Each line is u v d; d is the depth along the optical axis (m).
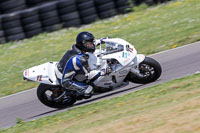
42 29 55.84
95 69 27.38
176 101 21.03
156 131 16.50
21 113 30.09
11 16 54.44
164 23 46.94
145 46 40.03
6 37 55.06
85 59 26.53
